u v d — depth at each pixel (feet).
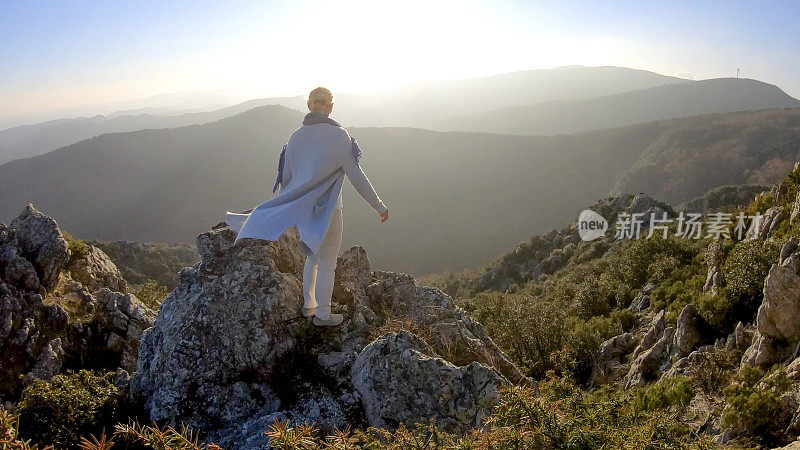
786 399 20.08
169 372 14.97
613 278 92.32
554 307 76.69
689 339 38.52
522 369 37.81
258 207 14.06
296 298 16.85
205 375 14.93
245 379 15.10
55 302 35.73
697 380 28.89
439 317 18.70
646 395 27.30
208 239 17.62
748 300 37.09
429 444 8.43
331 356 15.53
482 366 13.78
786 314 27.63
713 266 52.90
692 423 23.91
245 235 13.57
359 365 14.65
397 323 16.99
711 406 24.86
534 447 8.56
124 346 35.50
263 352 15.17
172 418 14.32
